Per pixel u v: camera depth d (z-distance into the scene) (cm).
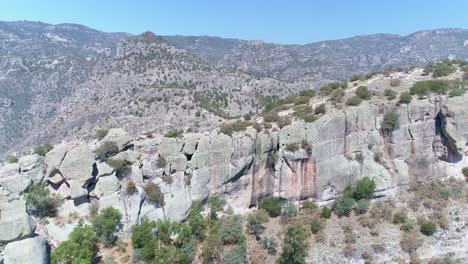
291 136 6550
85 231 5172
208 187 6209
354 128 6831
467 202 6638
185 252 5509
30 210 5412
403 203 6650
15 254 4625
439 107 7000
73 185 5534
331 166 6669
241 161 6225
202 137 6272
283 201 6550
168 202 5944
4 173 5472
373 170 6819
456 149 6862
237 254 5559
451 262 5609
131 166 5944
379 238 5966
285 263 5525
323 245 5881
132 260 5241
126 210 5666
